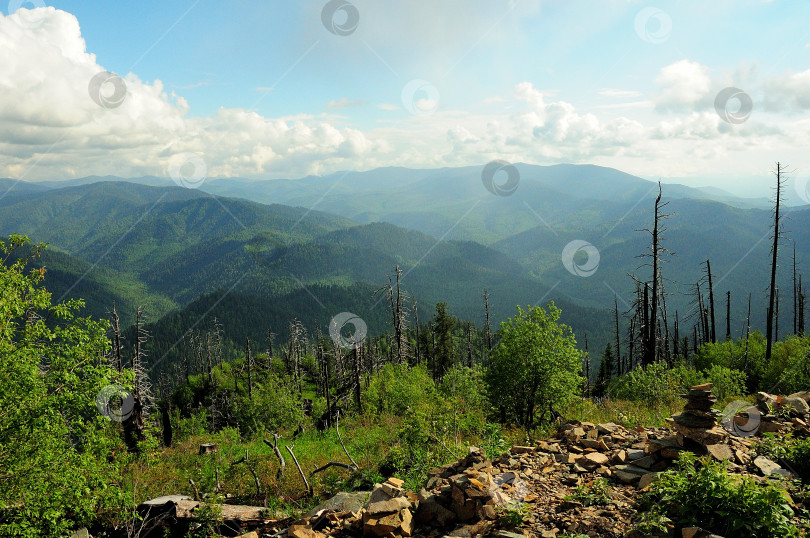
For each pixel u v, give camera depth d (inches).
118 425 555.2
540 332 481.1
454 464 281.4
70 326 393.4
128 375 412.5
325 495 368.2
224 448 722.2
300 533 227.6
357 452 508.4
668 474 211.8
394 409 821.2
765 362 1026.1
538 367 476.4
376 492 258.5
